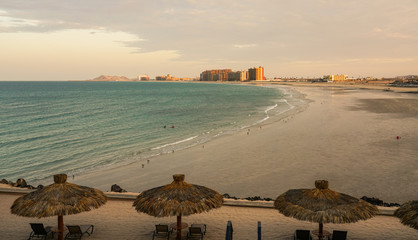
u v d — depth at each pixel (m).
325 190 10.09
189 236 11.30
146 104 106.81
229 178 26.09
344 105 83.25
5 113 79.88
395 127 47.50
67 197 10.03
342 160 30.28
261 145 37.59
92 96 154.88
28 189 16.19
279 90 199.12
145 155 35.19
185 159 32.47
